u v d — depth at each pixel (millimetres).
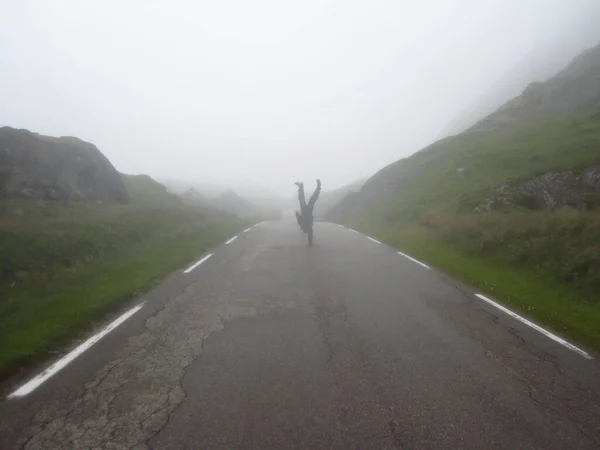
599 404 3871
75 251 9719
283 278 9016
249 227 22203
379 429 3383
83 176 16984
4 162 13500
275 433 3314
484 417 3592
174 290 7902
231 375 4348
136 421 3480
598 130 25406
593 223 10281
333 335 5566
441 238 14156
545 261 9625
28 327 5609
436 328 5910
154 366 4559
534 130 31031
